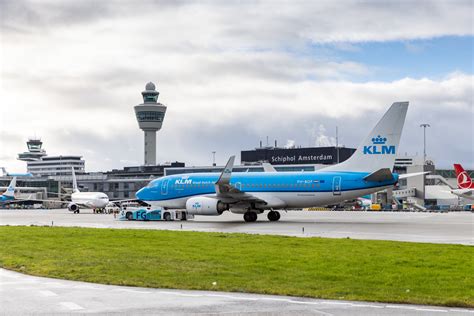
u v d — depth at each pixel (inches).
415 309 659.4
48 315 618.8
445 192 6048.2
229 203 2546.8
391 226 2244.1
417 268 960.3
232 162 2330.2
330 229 2064.5
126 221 2797.7
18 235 1690.5
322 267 967.6
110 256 1120.2
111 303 682.8
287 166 6136.8
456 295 734.5
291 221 2657.5
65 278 864.9
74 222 2719.0
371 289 772.0
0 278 872.3
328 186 2448.3
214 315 621.6
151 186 2837.1
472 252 1198.9
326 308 659.4
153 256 1117.1
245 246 1327.5
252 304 679.1
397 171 7790.4
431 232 1905.8
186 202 2522.1
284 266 981.8
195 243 1406.3
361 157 2436.0
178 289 775.1
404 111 2368.4
